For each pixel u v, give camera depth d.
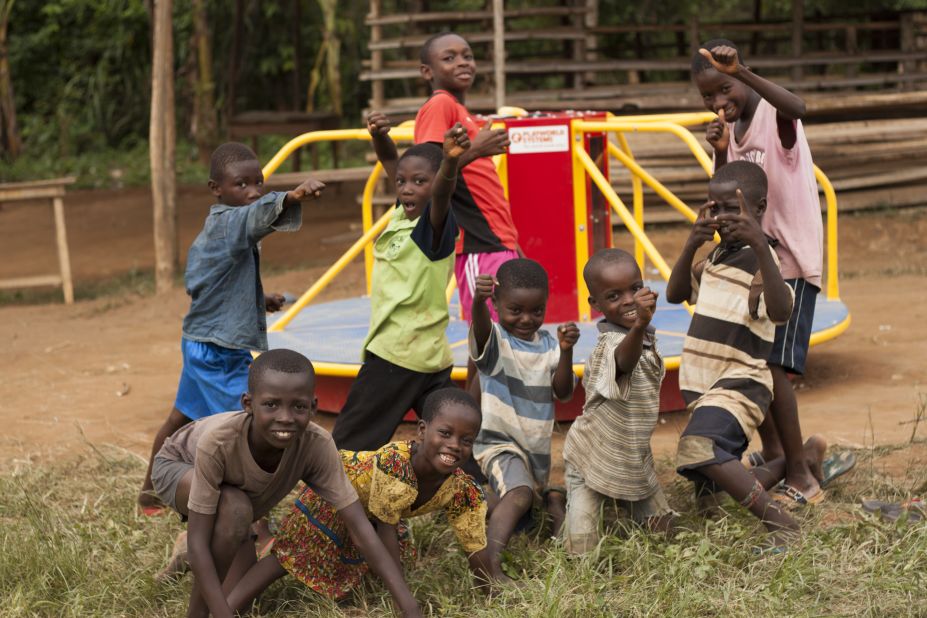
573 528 3.89
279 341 6.31
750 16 20.47
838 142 12.59
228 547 3.39
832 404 5.79
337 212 15.17
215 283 4.26
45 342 8.59
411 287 4.29
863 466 4.68
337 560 3.65
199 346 4.33
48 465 5.29
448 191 4.03
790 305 3.93
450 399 3.55
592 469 3.93
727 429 3.94
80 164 20.19
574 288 6.30
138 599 3.75
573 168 6.15
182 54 21.28
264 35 21.30
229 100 18.09
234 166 4.27
